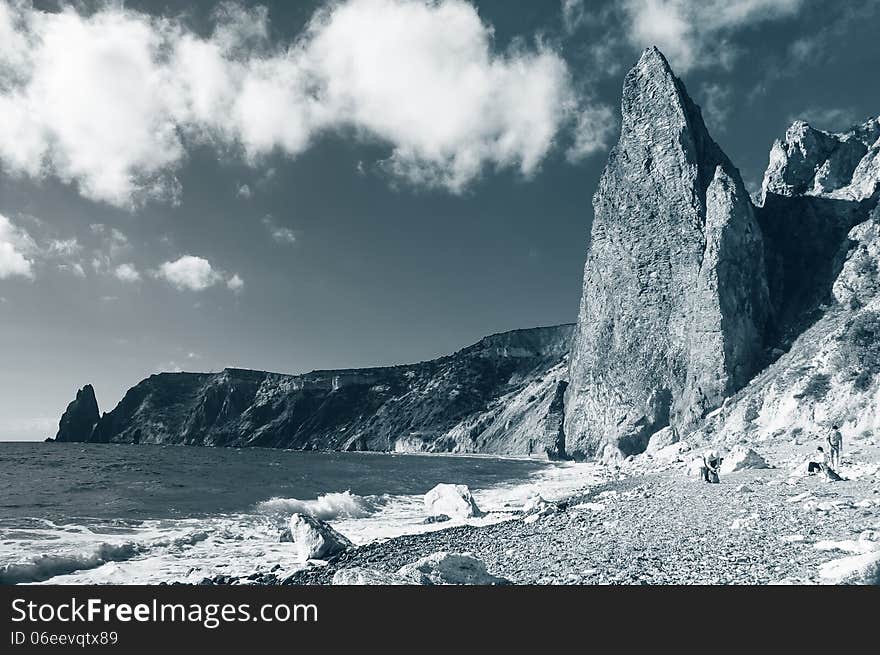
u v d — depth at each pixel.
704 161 86.00
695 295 72.44
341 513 26.16
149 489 36.31
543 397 145.88
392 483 45.97
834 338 51.94
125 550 16.02
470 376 198.50
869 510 14.24
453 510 24.59
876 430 38.31
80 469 57.12
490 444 150.12
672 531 14.20
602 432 82.25
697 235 78.81
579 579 10.06
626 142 91.00
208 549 16.95
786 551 10.91
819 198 80.81
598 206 94.12
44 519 22.23
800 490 19.95
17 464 65.88
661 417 74.56
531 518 20.44
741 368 67.06
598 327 88.25
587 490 32.50
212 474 51.81
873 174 79.12
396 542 16.34
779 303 74.31
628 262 85.88
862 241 69.12
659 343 79.00
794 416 49.34
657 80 89.19
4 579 12.53
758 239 72.81
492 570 11.32
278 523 22.27
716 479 26.36
